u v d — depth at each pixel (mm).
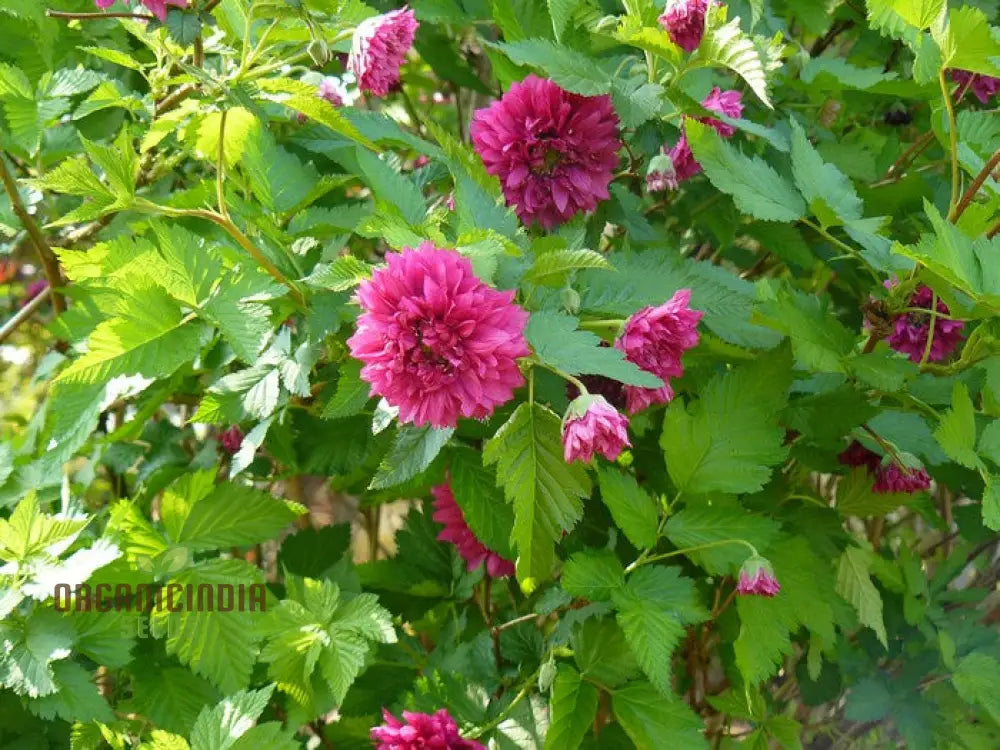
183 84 403
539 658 420
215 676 396
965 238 365
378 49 382
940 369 397
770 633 396
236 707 367
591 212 404
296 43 422
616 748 423
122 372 360
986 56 362
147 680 406
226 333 361
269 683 426
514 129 383
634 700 383
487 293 317
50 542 384
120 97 414
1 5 418
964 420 379
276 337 408
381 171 368
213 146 385
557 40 394
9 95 423
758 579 374
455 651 426
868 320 401
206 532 406
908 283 388
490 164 385
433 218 353
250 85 364
